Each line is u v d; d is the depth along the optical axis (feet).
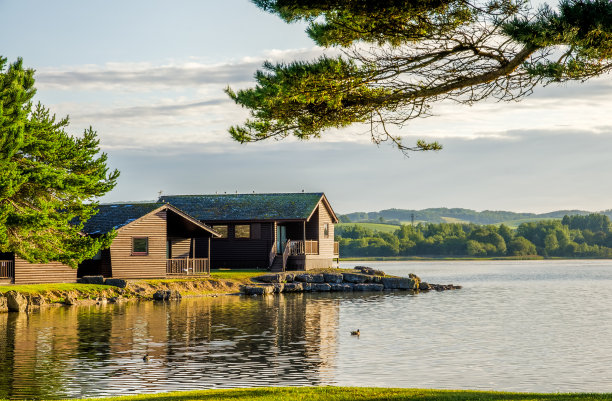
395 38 51.98
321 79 51.13
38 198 100.99
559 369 76.48
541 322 118.73
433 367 76.69
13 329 99.96
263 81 50.85
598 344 94.12
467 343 93.86
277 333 99.91
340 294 176.96
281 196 211.61
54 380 66.44
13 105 97.14
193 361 77.05
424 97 53.83
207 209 207.00
